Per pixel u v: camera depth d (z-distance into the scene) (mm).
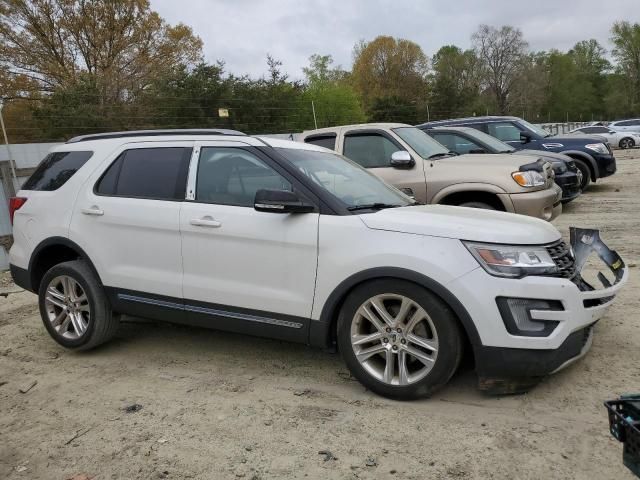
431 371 3627
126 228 4637
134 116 30547
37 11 39344
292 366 4535
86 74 34344
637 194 13242
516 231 3678
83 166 5055
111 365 4750
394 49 74312
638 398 2363
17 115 35781
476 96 69688
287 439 3428
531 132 12781
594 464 3021
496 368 3512
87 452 3404
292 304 3994
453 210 4309
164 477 3109
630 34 83500
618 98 84812
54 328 5051
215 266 4266
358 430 3482
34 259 5160
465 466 3062
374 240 3742
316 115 41000
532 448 3191
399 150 8023
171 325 5723
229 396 4043
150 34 42562
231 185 4348
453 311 3578
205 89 33438
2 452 3467
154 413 3842
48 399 4164
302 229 3951
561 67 93125
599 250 4145
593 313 3672
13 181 8797
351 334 3869
